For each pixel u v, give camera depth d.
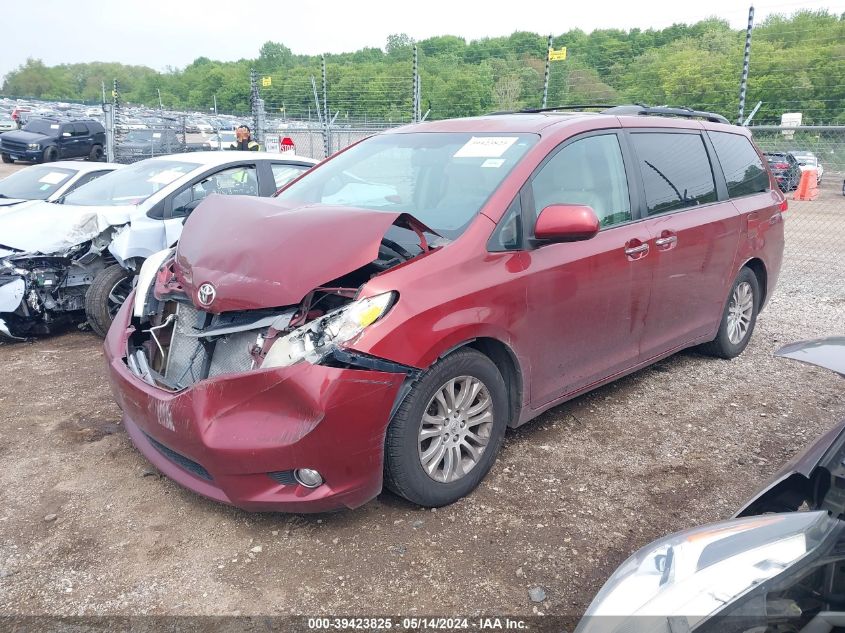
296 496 2.86
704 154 5.00
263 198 3.78
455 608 2.62
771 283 5.76
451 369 3.12
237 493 2.88
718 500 3.43
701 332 5.01
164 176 6.53
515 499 3.38
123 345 3.58
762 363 5.52
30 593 2.67
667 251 4.34
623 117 4.39
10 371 5.16
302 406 2.75
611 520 3.22
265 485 2.86
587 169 3.96
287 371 2.76
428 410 3.15
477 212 3.42
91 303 5.75
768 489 2.33
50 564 2.84
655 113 4.93
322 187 4.25
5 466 3.65
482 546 3.00
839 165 14.31
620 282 4.00
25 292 5.62
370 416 2.85
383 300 2.91
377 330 2.85
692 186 4.78
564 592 2.72
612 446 3.98
